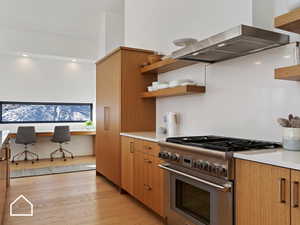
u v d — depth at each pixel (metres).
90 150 7.07
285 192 1.39
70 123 6.84
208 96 2.83
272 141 2.12
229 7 2.53
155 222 2.63
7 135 3.36
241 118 2.41
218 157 1.78
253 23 2.25
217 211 1.85
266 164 1.50
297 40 1.96
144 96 3.69
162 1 3.71
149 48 4.05
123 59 3.70
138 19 4.41
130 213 2.87
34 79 6.40
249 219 1.61
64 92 6.75
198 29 2.98
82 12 5.24
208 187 1.93
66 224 2.58
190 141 2.27
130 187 3.30
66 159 6.37
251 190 1.60
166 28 3.62
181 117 3.29
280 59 2.06
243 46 2.11
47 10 5.01
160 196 2.61
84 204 3.15
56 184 4.05
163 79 3.75
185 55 2.47
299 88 1.92
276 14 2.13
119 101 3.68
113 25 5.58
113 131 3.89
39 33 6.03
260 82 2.23
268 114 2.15
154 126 3.90
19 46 5.82
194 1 3.05
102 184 4.05
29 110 6.40
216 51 2.29
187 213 2.18
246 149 1.82
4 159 2.88
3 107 6.16
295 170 1.33
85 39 6.51
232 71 2.52
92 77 7.08
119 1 4.91
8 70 6.14
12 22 5.46
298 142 1.76
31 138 5.71
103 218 2.73
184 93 2.99
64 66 6.75
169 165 2.40
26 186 3.93
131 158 3.28
